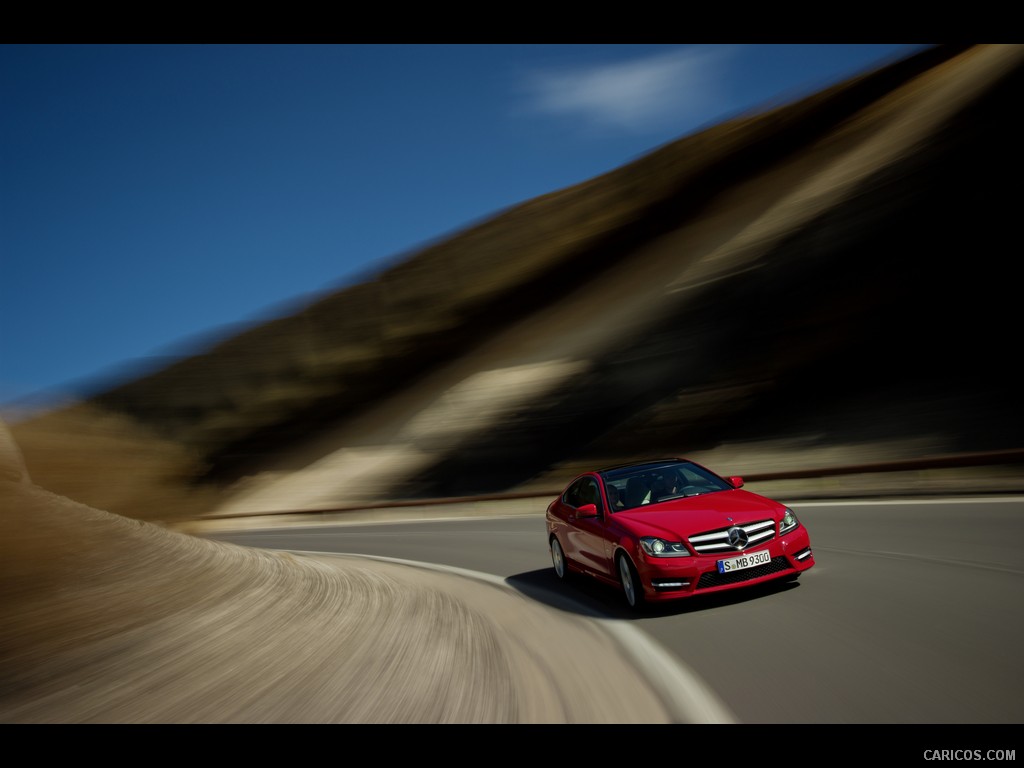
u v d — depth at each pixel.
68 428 11.94
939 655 5.16
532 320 55.59
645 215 64.19
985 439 20.39
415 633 7.52
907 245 29.81
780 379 28.91
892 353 26.33
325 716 5.16
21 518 9.05
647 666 5.81
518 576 11.31
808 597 7.36
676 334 36.34
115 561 9.07
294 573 10.95
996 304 24.70
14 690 5.78
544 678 5.75
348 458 50.56
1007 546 8.68
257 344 80.50
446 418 46.16
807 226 35.88
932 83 44.78
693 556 7.31
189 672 6.15
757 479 19.92
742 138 67.19
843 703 4.54
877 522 11.91
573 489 10.04
